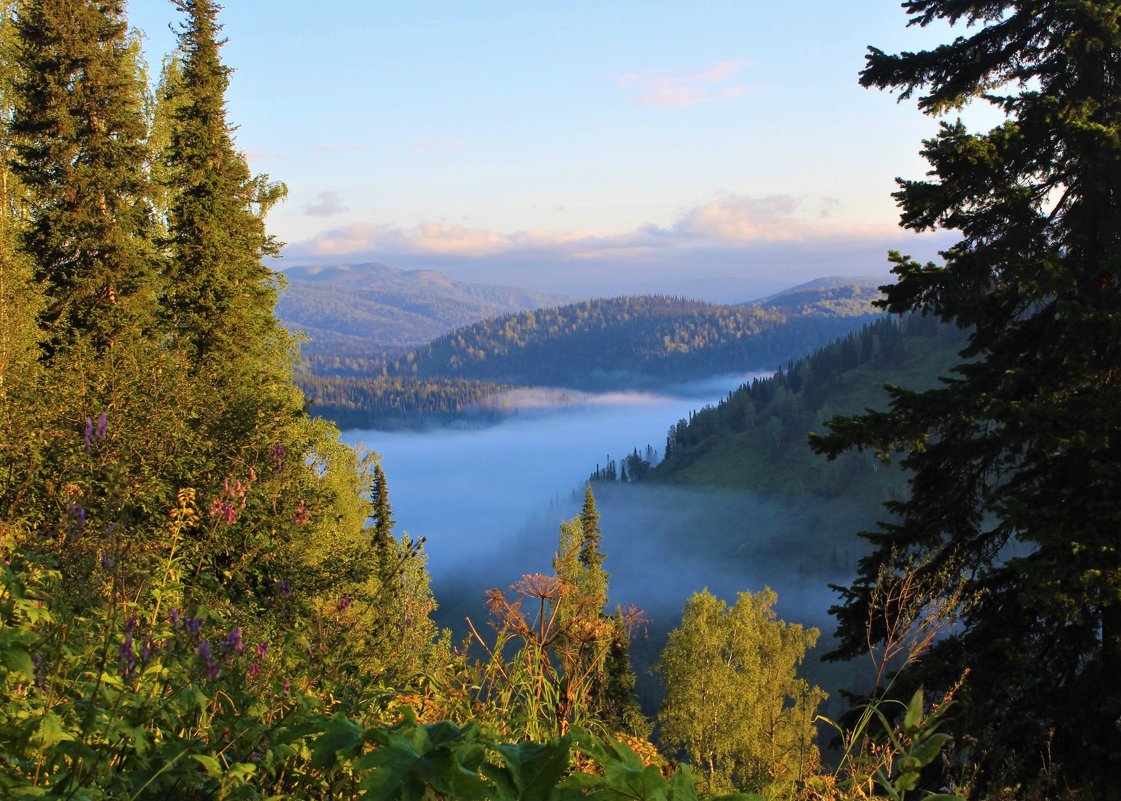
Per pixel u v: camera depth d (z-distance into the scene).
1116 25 11.10
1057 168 11.69
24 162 24.50
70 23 23.94
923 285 12.05
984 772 8.32
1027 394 11.39
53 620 3.27
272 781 3.11
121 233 24.02
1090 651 11.38
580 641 4.09
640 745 4.00
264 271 27.88
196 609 3.41
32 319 20.48
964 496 12.33
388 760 2.02
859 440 11.55
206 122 25.98
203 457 14.39
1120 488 10.30
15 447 10.90
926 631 4.89
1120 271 10.89
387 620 4.86
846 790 3.63
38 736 2.55
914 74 13.06
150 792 2.69
